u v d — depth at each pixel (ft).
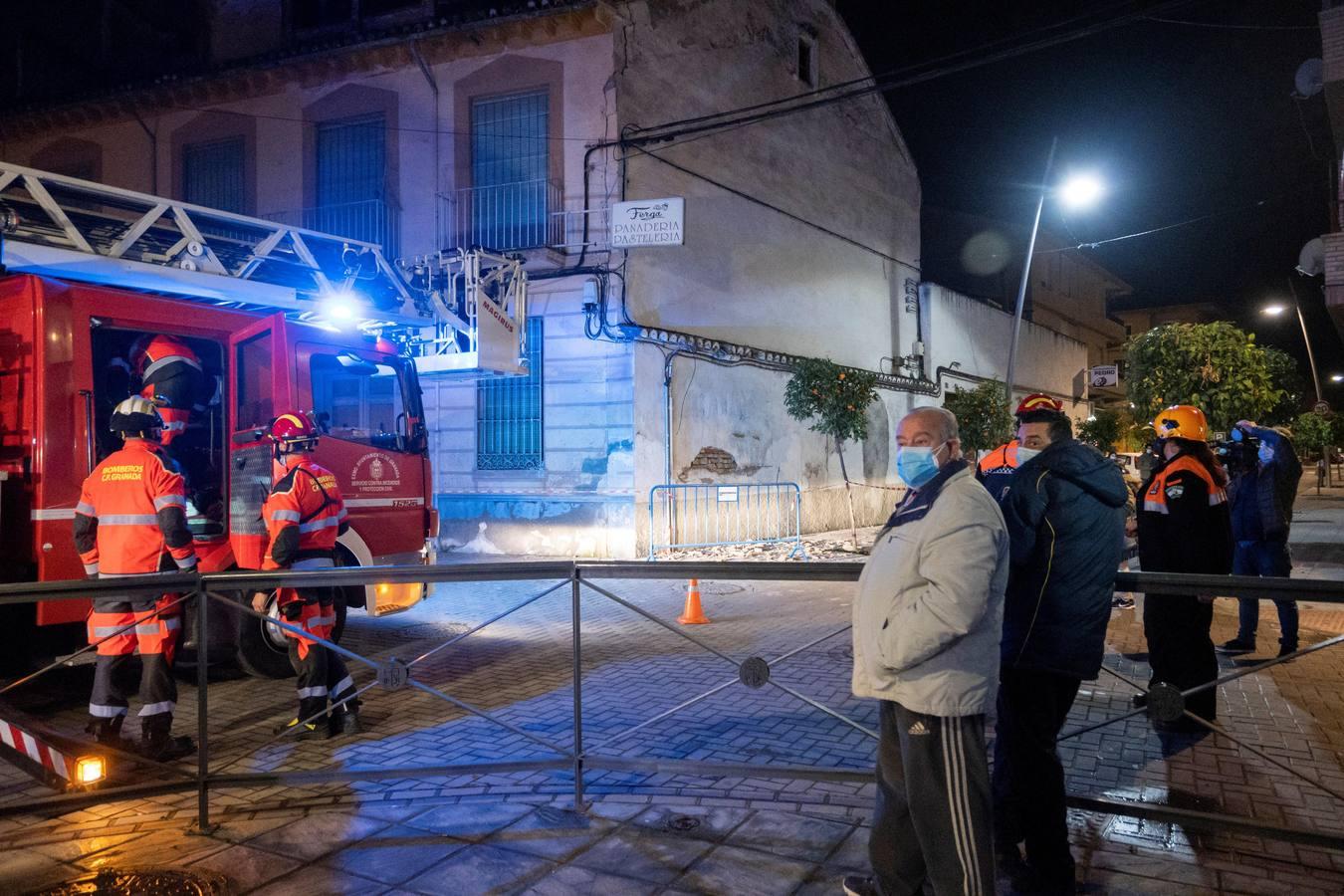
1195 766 15.29
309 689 17.25
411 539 26.61
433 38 52.26
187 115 60.44
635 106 49.67
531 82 51.01
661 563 12.87
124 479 16.60
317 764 15.84
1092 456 10.87
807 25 64.13
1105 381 114.01
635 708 19.15
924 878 9.74
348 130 56.49
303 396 23.56
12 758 13.88
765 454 58.13
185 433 24.36
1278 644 25.12
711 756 15.87
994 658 9.02
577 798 13.38
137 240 24.63
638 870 11.27
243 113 58.70
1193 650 16.99
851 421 55.21
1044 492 10.57
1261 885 10.77
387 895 10.73
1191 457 17.26
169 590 12.91
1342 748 16.21
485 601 34.91
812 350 64.28
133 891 10.87
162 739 16.44
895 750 9.62
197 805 13.75
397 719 18.61
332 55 54.70
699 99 54.13
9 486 19.61
